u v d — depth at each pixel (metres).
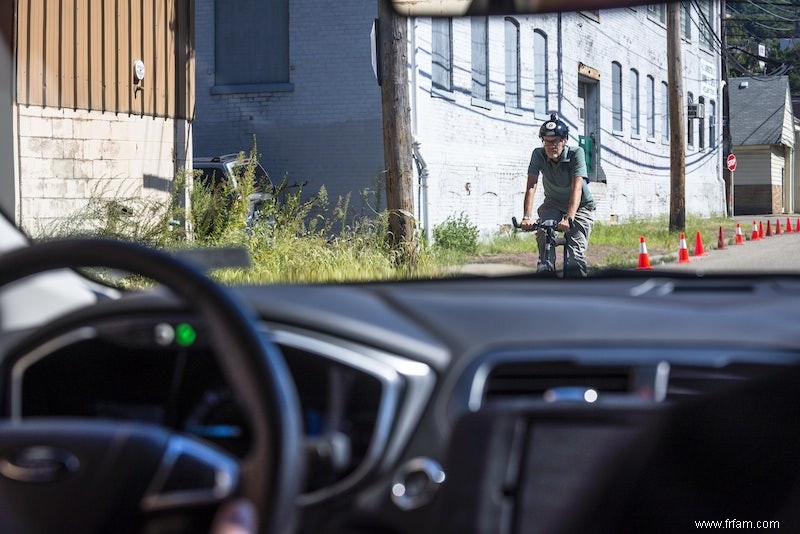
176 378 2.97
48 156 13.89
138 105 15.45
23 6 13.38
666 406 2.10
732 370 2.82
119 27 15.04
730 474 2.06
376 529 2.82
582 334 3.00
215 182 16.81
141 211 13.54
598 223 27.58
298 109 20.11
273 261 12.79
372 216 19.66
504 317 3.13
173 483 1.83
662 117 37.75
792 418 2.10
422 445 2.88
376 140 19.78
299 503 2.81
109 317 2.82
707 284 3.73
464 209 21.80
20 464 1.83
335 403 2.92
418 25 19.47
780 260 20.30
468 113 21.95
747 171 59.31
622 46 32.72
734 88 60.81
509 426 2.06
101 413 2.94
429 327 3.08
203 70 20.53
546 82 26.61
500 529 1.96
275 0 20.16
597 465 2.03
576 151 9.77
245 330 1.92
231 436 2.97
